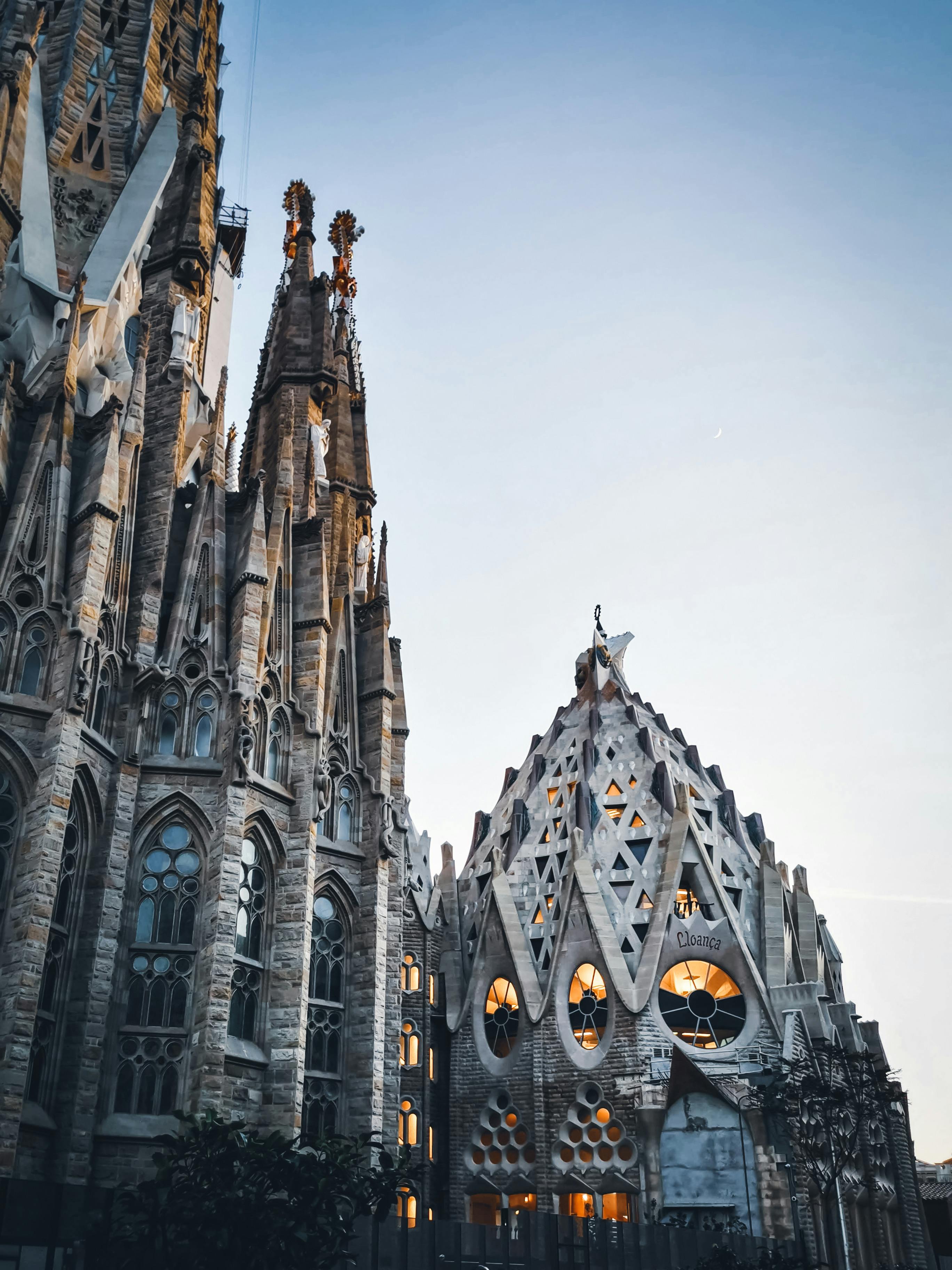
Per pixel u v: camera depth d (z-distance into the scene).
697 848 56.22
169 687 37.12
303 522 43.84
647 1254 35.78
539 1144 51.06
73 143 49.44
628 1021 51.16
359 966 39.78
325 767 40.22
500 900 58.44
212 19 59.56
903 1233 57.78
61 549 34.25
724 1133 48.34
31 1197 23.89
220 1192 19.64
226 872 34.19
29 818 30.75
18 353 40.91
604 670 68.94
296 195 64.31
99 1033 31.48
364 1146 22.95
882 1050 61.56
